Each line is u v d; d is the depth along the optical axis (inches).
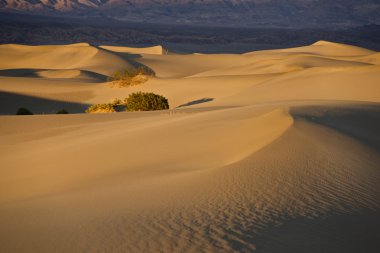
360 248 249.0
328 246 248.4
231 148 520.1
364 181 359.6
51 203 395.5
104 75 3703.3
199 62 5270.7
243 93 1753.2
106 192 404.5
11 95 2313.0
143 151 601.0
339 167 388.5
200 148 560.1
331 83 1621.6
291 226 272.5
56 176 563.2
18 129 1047.0
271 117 620.4
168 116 1013.2
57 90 2480.3
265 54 5866.1
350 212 296.7
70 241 276.8
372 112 732.0
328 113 669.3
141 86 2459.4
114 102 1967.3
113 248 256.4
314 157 411.2
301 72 2025.1
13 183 575.5
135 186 406.6
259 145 479.8
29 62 5152.6
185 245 251.1
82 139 806.5
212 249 244.4
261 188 339.6
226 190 341.1
